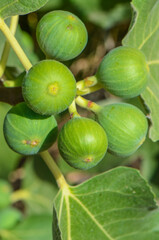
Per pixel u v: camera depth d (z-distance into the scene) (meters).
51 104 0.46
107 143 0.48
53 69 0.45
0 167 0.69
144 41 0.54
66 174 0.72
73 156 0.47
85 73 0.66
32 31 0.66
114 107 0.49
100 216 0.52
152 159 0.69
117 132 0.49
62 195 0.52
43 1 0.50
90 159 0.47
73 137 0.47
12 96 0.52
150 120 0.53
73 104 0.49
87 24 0.66
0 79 0.52
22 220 0.70
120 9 0.67
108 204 0.52
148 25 0.54
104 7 0.67
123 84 0.49
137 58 0.49
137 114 0.49
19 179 0.71
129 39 0.53
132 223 0.52
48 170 0.71
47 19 0.49
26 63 0.48
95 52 0.66
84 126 0.47
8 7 0.50
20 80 0.52
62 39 0.49
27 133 0.47
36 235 0.70
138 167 0.73
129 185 0.52
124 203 0.52
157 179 0.69
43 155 0.52
